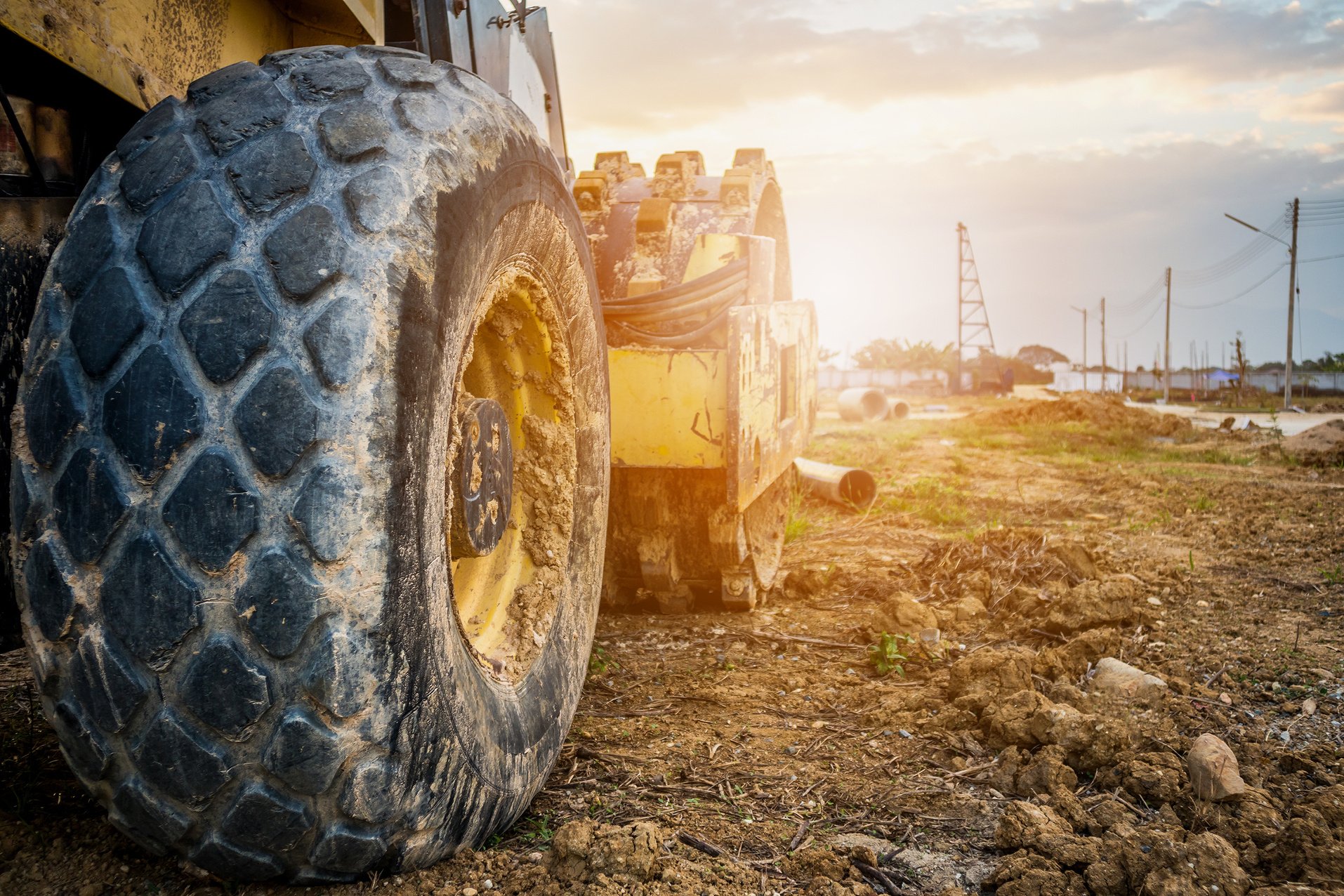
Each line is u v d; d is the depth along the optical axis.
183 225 1.71
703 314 4.40
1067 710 3.07
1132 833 2.48
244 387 1.65
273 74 1.95
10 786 2.40
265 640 1.63
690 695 3.72
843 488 8.54
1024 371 75.44
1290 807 2.70
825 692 3.79
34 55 1.96
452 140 2.02
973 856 2.53
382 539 1.72
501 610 2.75
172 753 1.67
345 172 1.81
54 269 1.77
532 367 2.84
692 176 4.95
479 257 2.11
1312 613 4.84
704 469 4.46
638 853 2.24
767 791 2.87
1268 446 14.38
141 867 2.08
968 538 6.84
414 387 1.80
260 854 1.79
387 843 1.88
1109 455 13.97
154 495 1.64
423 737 1.86
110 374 1.67
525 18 3.89
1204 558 6.25
